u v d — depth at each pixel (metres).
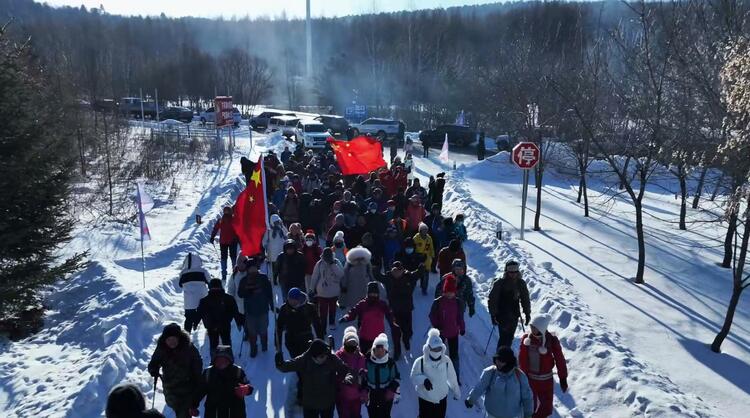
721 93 11.00
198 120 61.38
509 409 6.52
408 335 10.02
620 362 9.22
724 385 9.23
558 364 7.41
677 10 14.56
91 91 44.59
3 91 10.53
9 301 10.62
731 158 9.79
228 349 6.70
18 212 10.74
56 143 11.34
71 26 97.19
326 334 10.59
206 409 6.68
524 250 16.42
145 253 15.26
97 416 8.02
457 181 28.75
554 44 36.62
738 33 11.94
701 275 14.79
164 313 11.39
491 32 79.31
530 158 17.61
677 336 11.00
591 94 18.25
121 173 27.00
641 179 13.97
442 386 6.98
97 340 10.17
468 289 9.69
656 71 13.52
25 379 8.99
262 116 52.47
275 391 8.70
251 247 10.41
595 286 13.70
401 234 13.33
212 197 23.12
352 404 7.04
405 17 93.75
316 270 10.50
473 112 51.75
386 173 19.42
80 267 11.98
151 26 129.00
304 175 20.64
